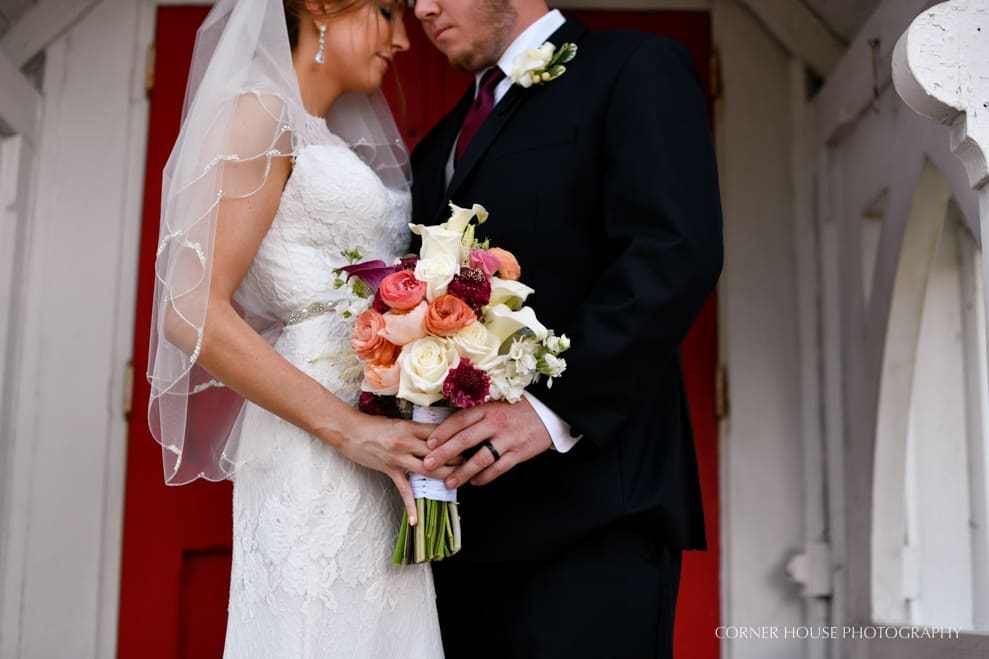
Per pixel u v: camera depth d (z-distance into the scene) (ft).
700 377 9.40
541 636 6.20
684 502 6.54
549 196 6.44
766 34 9.75
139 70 9.64
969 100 5.33
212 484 9.16
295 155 6.11
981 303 8.51
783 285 9.42
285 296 6.13
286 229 6.14
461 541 6.41
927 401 8.64
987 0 5.42
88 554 8.95
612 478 6.25
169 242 5.87
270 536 5.86
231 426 6.54
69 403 9.12
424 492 5.77
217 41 6.54
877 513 8.24
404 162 7.55
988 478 8.36
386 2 6.95
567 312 6.36
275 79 6.08
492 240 6.51
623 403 5.99
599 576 6.25
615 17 9.86
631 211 6.15
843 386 9.09
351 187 6.17
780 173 9.57
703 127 6.47
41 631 8.83
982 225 5.37
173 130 9.61
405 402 5.86
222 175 5.83
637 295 5.86
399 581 6.05
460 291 5.50
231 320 5.80
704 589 9.13
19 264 9.10
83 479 9.04
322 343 6.09
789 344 9.35
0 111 8.77
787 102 9.66
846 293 9.07
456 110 7.63
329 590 5.75
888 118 8.02
